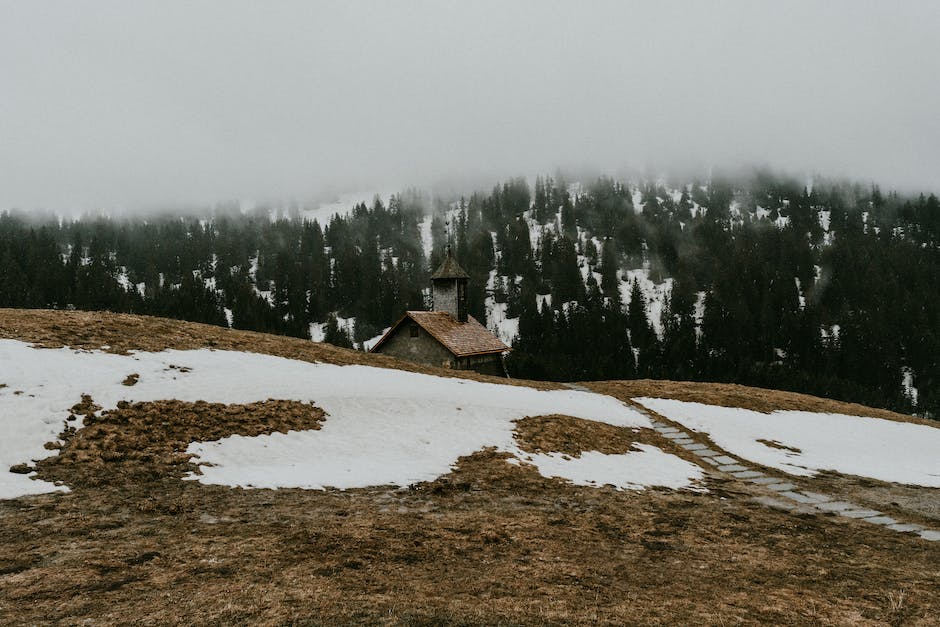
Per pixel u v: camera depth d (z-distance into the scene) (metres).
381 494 16.55
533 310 145.50
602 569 12.31
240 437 19.77
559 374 112.31
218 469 17.17
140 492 14.61
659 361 125.50
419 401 27.08
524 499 17.72
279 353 31.38
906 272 162.50
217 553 11.05
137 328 29.14
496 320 160.50
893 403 106.94
